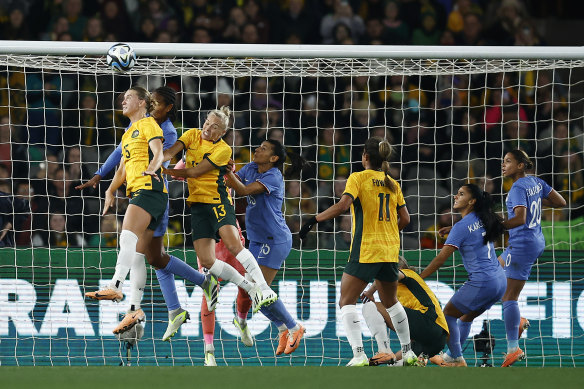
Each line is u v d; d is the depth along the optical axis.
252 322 23.73
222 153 19.75
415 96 35.00
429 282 24.36
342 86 34.81
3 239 26.19
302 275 24.00
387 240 19.77
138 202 18.27
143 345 23.50
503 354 24.08
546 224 26.86
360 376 15.45
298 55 20.81
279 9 39.84
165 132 20.56
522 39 40.47
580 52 21.33
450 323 22.38
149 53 20.55
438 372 16.09
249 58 23.67
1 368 16.14
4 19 38.31
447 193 32.47
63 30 38.25
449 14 40.12
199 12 39.22
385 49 21.25
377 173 20.06
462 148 34.09
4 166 32.22
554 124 34.47
